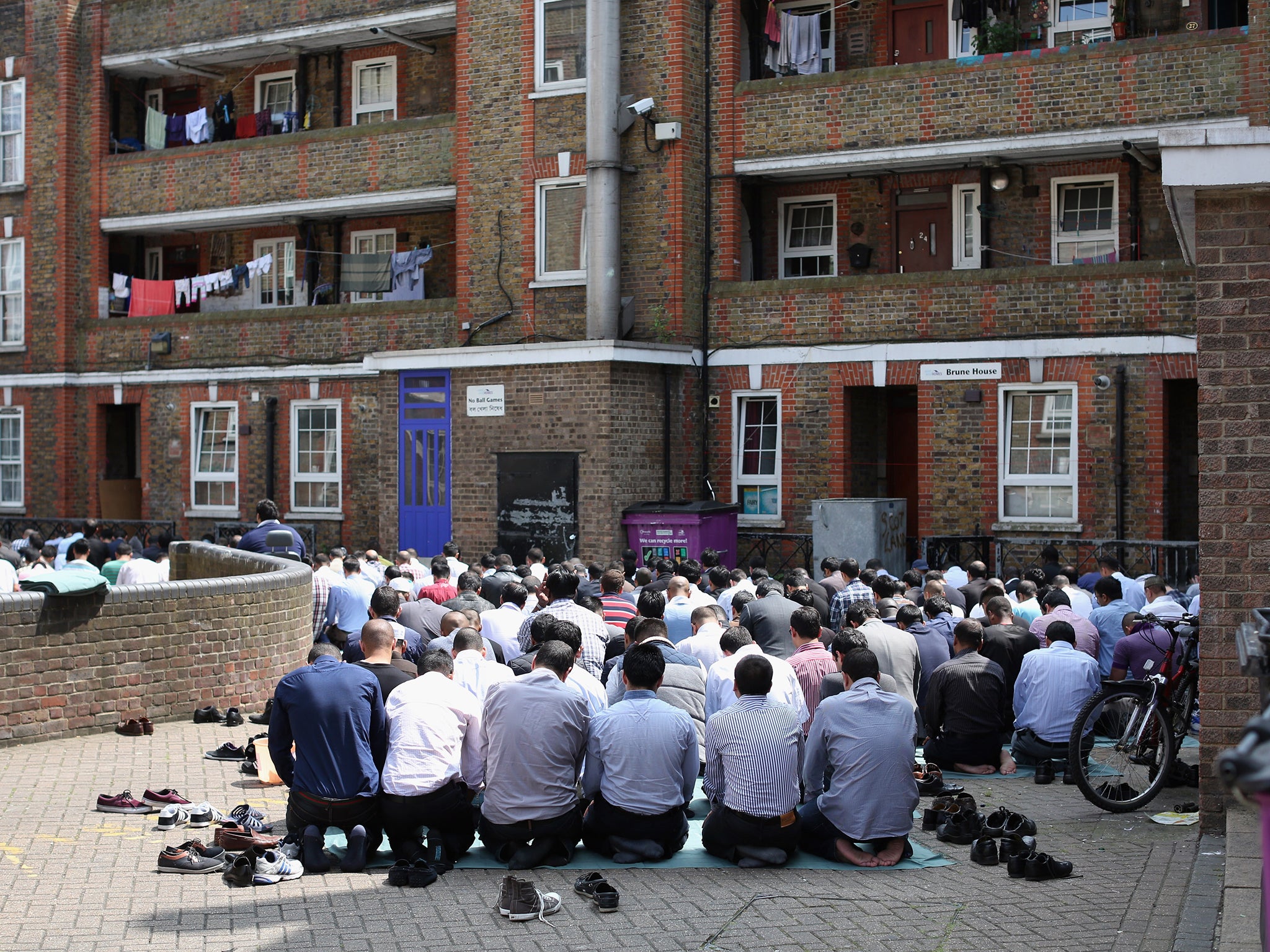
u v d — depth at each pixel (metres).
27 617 11.99
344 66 28.45
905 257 23.22
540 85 23.45
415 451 23.22
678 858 8.91
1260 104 18.94
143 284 29.39
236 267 28.27
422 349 23.62
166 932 7.22
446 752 8.75
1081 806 10.45
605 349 21.12
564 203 23.36
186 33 28.72
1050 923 7.34
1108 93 20.28
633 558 17.11
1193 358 19.52
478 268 24.12
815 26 23.33
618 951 6.96
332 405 26.78
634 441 21.77
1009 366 20.77
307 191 26.97
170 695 13.27
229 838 8.65
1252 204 8.91
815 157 22.20
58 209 29.73
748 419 22.97
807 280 22.22
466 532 22.66
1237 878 7.32
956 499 21.14
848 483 22.14
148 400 29.02
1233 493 8.90
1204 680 8.93
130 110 30.72
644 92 22.69
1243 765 3.15
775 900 7.87
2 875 8.25
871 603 12.74
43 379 29.92
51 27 29.78
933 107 21.44
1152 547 19.33
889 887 8.16
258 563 16.42
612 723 8.90
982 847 8.72
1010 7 21.89
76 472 29.92
